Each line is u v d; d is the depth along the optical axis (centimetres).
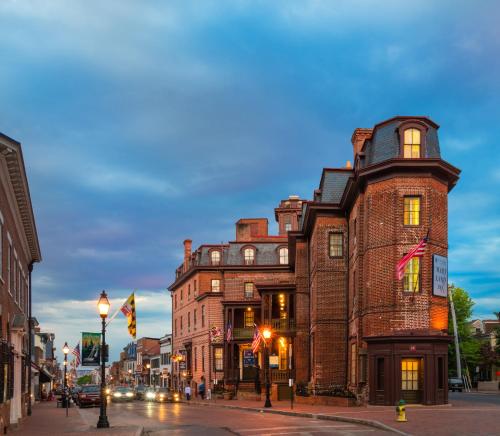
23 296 3691
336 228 4594
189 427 2717
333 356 4466
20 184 2631
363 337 3653
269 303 5803
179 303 8944
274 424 2780
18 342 3025
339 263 4556
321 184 4847
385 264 3647
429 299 3550
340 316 4506
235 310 6988
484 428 2220
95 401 5197
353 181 3984
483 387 7675
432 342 3472
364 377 3759
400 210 3625
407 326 3531
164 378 10619
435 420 2553
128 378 16388
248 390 6312
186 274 8138
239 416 3456
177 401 6394
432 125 3828
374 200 3766
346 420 2820
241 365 6719
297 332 5225
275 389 5262
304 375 5147
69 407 5178
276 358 5641
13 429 2636
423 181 3641
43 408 4997
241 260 7481
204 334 7450
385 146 3775
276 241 7588
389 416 2822
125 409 4634
